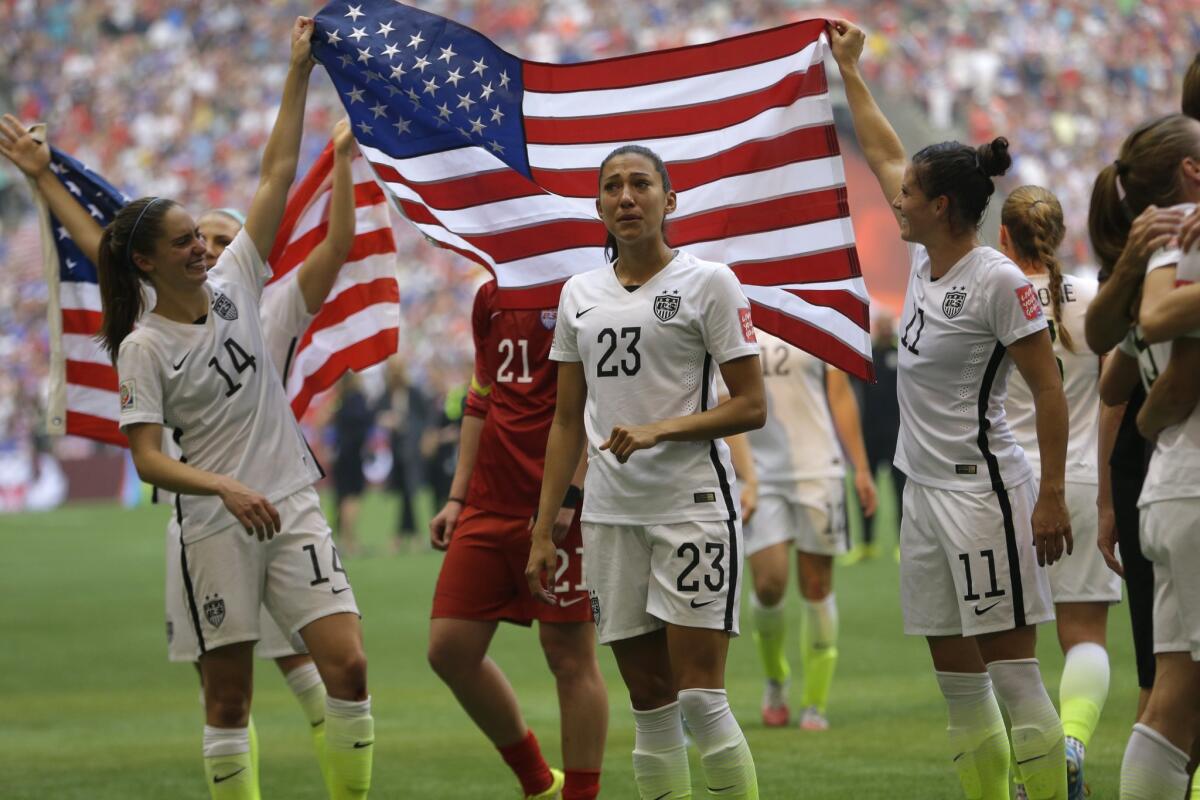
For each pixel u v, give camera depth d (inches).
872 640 1211.9
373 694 1053.8
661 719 532.7
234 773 573.0
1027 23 4434.1
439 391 2837.1
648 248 518.0
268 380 585.3
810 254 601.9
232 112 4606.3
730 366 506.0
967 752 552.1
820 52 607.8
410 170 647.8
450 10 4682.6
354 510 2242.9
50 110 4702.3
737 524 518.0
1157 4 4525.1
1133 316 459.2
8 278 4160.9
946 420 537.3
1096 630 623.5
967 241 539.2
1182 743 442.6
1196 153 445.7
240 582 565.6
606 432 519.8
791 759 744.3
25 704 1049.5
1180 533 431.8
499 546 642.2
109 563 2090.3
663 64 629.0
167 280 563.8
